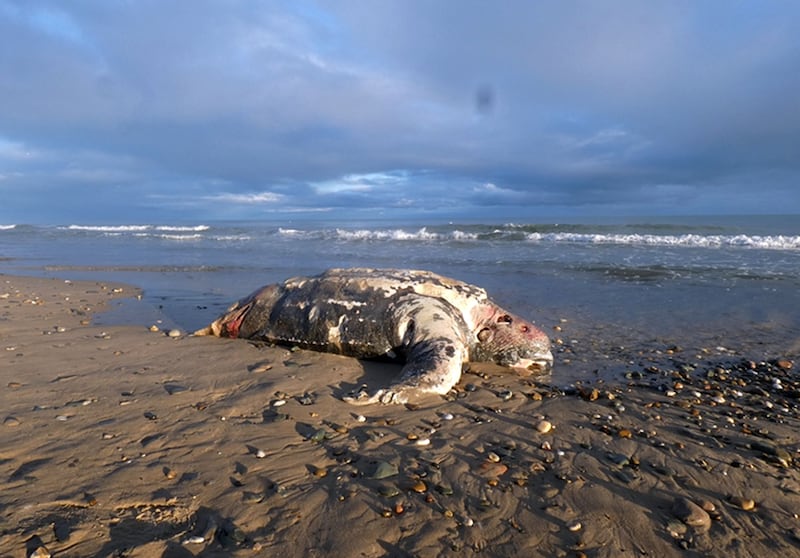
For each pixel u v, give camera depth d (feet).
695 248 58.13
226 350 20.83
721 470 11.25
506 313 21.11
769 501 10.02
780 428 14.03
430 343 18.37
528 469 11.15
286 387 16.37
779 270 41.70
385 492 9.98
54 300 33.19
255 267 51.21
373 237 87.51
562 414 14.73
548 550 8.47
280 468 10.94
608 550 8.49
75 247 80.07
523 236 75.56
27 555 7.71
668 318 28.04
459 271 45.60
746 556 8.41
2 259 62.90
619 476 10.91
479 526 9.05
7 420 12.89
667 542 8.73
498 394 16.51
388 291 20.79
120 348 20.81
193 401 14.80
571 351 22.41
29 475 10.14
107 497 9.48
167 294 36.17
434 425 13.71
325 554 8.20
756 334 24.84
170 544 8.26
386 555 8.24
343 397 15.40
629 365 20.47
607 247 61.36
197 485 10.12
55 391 15.33
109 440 11.98
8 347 20.51
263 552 8.20
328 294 21.36
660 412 15.16
